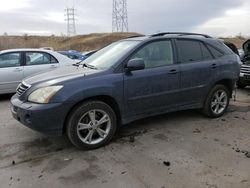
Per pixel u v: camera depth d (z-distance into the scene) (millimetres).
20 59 8406
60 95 4230
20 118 4422
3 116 6469
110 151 4473
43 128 4227
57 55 8898
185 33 5855
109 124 4680
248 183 3514
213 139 4910
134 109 4941
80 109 4379
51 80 4453
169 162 4059
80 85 4371
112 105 4801
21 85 4816
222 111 6184
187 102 5617
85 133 4566
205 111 5977
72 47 62469
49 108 4168
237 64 6309
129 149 4531
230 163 4023
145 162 4082
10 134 5262
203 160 4121
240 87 9492
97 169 3908
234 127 5516
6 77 8148
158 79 5066
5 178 3721
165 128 5465
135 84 4840
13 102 4625
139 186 3477
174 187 3443
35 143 4836
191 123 5746
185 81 5438
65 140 4945
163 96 5199
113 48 5496
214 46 6039
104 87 4520
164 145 4668
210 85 5852
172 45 5418
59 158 4266
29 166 4035
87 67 5145
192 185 3480
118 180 3623
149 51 5129
